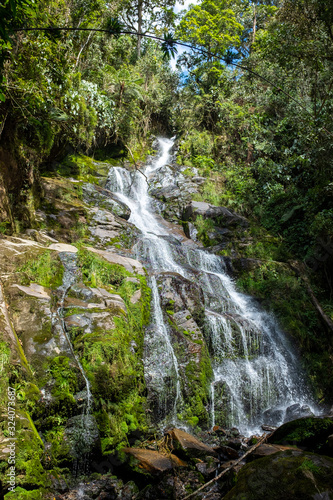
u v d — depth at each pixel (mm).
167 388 5934
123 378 5137
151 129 20031
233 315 8516
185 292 7855
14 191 7902
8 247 6031
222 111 18000
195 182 14914
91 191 11008
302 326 9148
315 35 11094
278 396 7523
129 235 9938
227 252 11359
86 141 12891
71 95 9953
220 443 5223
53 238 8250
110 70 15016
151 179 15484
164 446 4918
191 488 4074
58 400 4320
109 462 4453
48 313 5109
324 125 11047
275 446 4227
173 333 6930
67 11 10578
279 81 13633
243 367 7488
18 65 7051
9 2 2730
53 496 3615
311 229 11586
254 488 3148
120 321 5801
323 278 11164
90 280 6582
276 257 11477
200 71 21031
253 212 14188
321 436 4273
